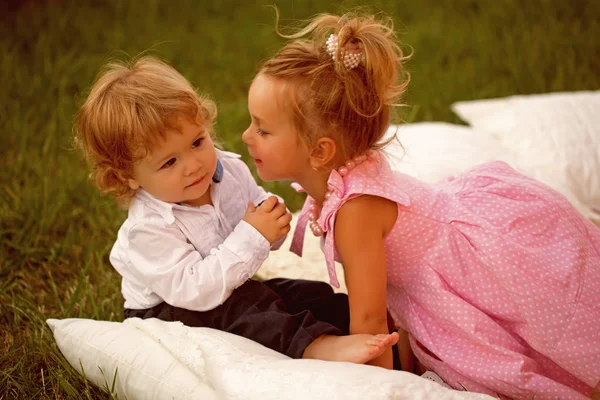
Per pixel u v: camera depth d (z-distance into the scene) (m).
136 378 1.54
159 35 3.96
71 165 2.84
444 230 1.57
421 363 1.69
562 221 1.60
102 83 1.61
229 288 1.62
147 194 1.66
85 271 2.12
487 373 1.52
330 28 1.55
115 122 1.52
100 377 1.61
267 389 1.32
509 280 1.53
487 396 1.31
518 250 1.53
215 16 4.29
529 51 3.62
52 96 3.29
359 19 1.54
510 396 1.53
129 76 1.60
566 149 2.60
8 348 1.90
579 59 3.62
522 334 1.55
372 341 1.48
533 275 1.53
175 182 1.58
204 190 1.63
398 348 1.77
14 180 2.68
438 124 2.86
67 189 2.61
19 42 3.70
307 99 1.48
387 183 1.54
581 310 1.52
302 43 1.56
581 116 2.75
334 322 1.76
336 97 1.47
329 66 1.48
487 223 1.56
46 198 2.51
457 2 4.26
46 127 3.08
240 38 4.00
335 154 1.53
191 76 3.60
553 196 1.64
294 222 2.47
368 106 1.49
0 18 3.95
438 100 3.32
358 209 1.52
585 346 1.51
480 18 4.03
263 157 1.56
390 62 1.49
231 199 1.81
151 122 1.51
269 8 4.28
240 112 3.21
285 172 1.57
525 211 1.59
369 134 1.53
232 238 1.64
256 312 1.63
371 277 1.54
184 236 1.68
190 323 1.65
